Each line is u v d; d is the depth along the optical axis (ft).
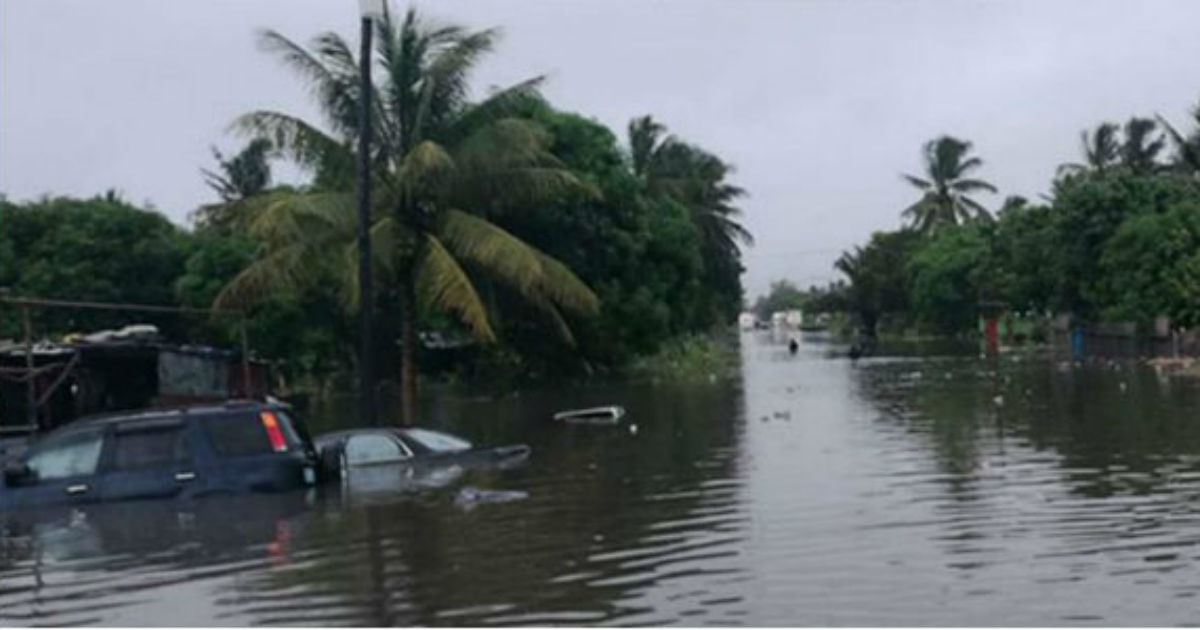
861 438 68.39
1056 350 198.80
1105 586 28.99
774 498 45.37
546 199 110.83
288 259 91.30
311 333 121.49
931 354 208.64
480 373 146.00
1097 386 106.52
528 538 37.86
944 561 32.53
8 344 79.61
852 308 370.12
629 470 56.03
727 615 27.43
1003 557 32.81
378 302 127.34
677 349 181.37
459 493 47.93
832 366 174.70
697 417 88.79
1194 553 32.65
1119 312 162.40
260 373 95.76
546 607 28.71
